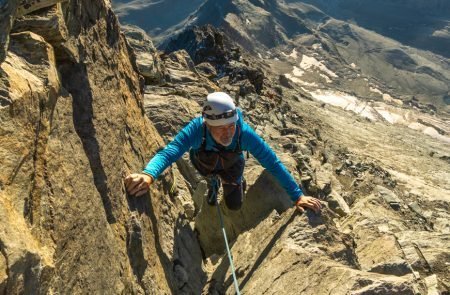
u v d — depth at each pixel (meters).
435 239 4.47
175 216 3.41
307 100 62.19
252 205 3.75
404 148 34.91
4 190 1.47
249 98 16.48
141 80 3.86
